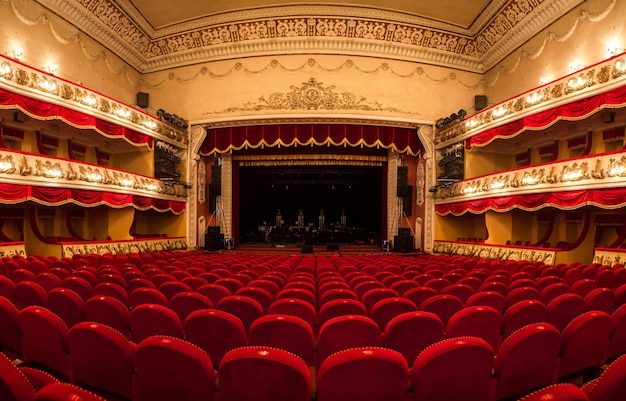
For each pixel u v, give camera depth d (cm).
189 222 1786
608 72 955
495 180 1341
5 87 959
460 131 1560
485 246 1423
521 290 407
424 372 184
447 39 1706
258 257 1177
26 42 1223
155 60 1805
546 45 1391
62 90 1130
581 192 1000
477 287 503
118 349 210
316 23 1645
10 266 642
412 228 1884
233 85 1734
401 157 1902
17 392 145
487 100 1758
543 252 1180
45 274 458
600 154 945
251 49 1712
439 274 624
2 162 928
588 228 1199
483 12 1568
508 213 1534
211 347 269
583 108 1041
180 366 184
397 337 270
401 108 1709
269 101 1703
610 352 295
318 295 460
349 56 1703
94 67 1531
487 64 1739
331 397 177
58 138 1437
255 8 1611
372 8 1602
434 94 1741
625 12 1080
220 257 1134
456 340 190
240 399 177
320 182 2559
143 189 1460
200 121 1741
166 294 429
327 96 1688
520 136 1488
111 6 1489
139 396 196
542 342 217
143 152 1648
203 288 407
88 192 1209
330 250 1914
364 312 328
